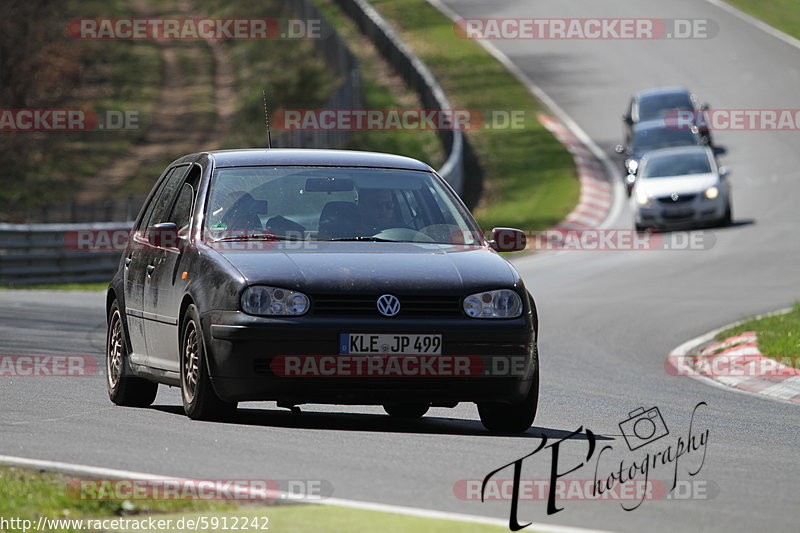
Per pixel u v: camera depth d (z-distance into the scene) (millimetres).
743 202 124750
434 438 28656
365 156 34156
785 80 188375
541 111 179250
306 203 31938
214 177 32625
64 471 23422
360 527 19438
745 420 34656
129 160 180250
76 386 38406
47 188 166250
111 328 36250
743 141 159000
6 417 30703
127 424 29406
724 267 87375
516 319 29422
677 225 110812
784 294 72938
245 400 28609
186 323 30219
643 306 69188
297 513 20344
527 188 142125
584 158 155375
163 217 34438
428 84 162875
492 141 164125
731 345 52031
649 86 189250
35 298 75625
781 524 20734
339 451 26203
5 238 96000
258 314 28375
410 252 30516
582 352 52656
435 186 33562
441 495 22266
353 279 28875
